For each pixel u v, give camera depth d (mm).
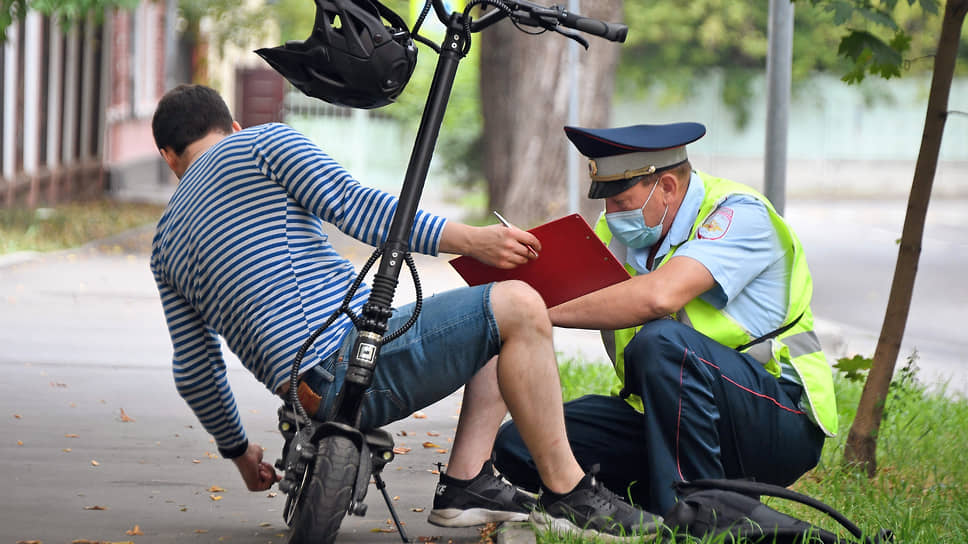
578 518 9844
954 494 13055
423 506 12219
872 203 80875
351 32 9125
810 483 13391
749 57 101812
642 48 101188
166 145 10555
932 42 95438
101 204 55906
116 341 23234
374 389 9359
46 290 29781
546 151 51719
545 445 9750
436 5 9477
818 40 95875
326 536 8617
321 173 9492
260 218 9547
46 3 38938
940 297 36750
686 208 11102
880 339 14211
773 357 11109
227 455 11070
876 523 11492
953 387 22156
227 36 80375
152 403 17641
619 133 11023
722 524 9727
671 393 10508
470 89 78625
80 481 12883
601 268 9969
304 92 9562
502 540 10094
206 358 10516
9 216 43375
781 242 11242
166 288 10352
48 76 54094
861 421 14211
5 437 14992
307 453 8852
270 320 9391
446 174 78312
